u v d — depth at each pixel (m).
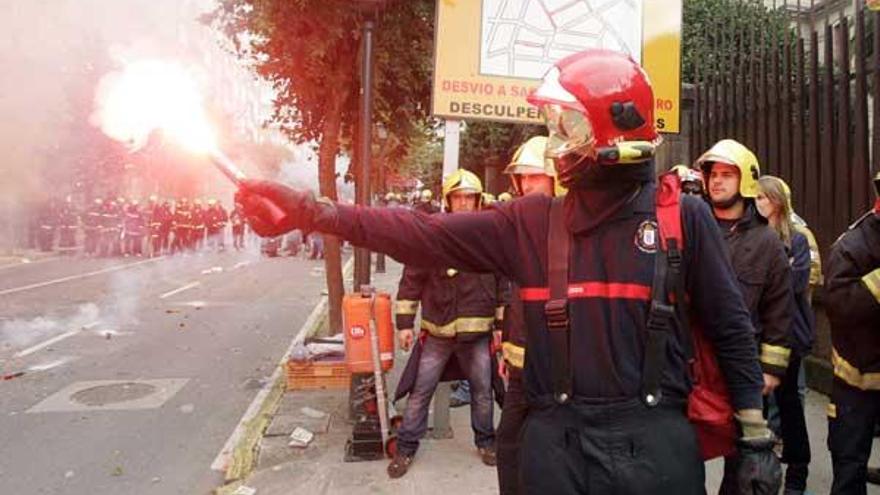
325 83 6.52
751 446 1.78
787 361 3.08
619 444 1.60
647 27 5.50
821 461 4.42
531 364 1.75
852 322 3.02
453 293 4.24
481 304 4.25
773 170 6.54
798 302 3.83
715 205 3.23
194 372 7.31
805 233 4.52
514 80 5.21
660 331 1.63
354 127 7.58
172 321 10.48
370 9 4.84
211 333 9.53
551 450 1.66
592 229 1.67
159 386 6.75
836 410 3.15
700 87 7.77
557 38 5.29
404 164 9.58
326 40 5.85
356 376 4.55
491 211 1.88
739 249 3.13
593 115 1.64
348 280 15.62
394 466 4.19
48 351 8.34
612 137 1.65
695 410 1.77
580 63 1.72
